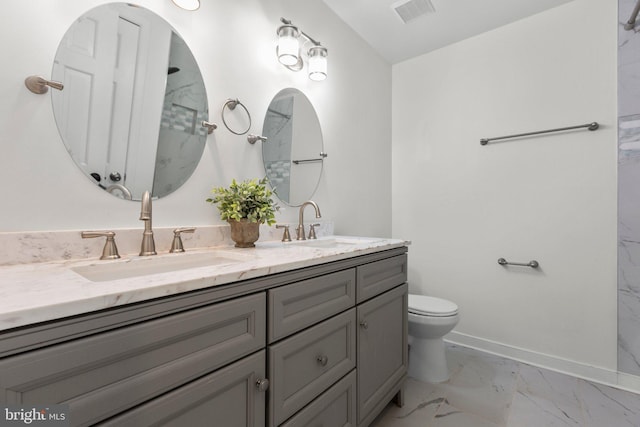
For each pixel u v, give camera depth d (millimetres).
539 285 1947
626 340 1665
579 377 1782
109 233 921
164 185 1129
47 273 678
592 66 1791
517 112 2037
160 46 1119
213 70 1283
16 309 413
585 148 1807
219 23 1309
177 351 596
